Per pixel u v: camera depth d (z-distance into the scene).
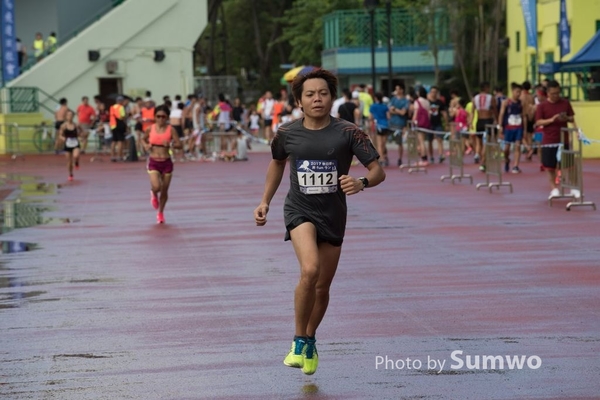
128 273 26.20
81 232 34.47
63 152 83.12
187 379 16.30
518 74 89.06
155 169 35.94
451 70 102.75
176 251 29.66
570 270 24.61
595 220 33.41
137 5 91.31
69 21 99.38
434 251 28.09
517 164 52.16
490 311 20.39
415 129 56.03
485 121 58.72
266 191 16.83
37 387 16.08
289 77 79.31
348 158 16.22
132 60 91.75
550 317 19.77
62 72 89.56
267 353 17.75
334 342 18.28
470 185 46.91
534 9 67.00
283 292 23.08
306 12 128.75
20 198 47.03
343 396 15.16
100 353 18.11
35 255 29.61
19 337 19.47
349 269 25.61
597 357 16.84
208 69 145.25
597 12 73.56
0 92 86.06
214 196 45.53
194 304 22.06
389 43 75.62
